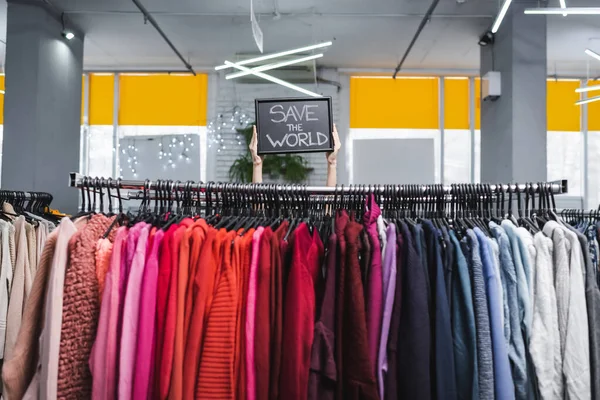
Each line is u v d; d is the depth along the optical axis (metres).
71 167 5.17
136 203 4.66
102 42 5.75
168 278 1.23
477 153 6.82
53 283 1.22
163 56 6.26
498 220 1.54
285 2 4.65
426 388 1.22
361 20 5.06
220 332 1.21
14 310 2.23
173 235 1.25
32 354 1.29
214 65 6.58
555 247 1.38
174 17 5.02
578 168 6.78
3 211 2.53
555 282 1.37
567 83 6.86
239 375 1.23
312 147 1.87
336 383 1.23
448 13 4.83
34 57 4.51
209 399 1.18
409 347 1.25
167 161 5.96
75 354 1.23
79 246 1.27
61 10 4.83
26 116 4.45
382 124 6.82
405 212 1.64
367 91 6.85
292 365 1.21
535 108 4.40
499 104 4.69
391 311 1.30
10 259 2.25
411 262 1.29
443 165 6.79
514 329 1.33
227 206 1.63
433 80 6.89
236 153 6.48
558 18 4.88
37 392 1.24
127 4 4.71
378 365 1.26
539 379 1.30
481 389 1.26
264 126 1.88
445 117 6.85
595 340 1.31
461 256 1.32
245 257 1.30
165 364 1.18
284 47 5.92
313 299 1.26
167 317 1.21
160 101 6.77
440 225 1.48
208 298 1.24
